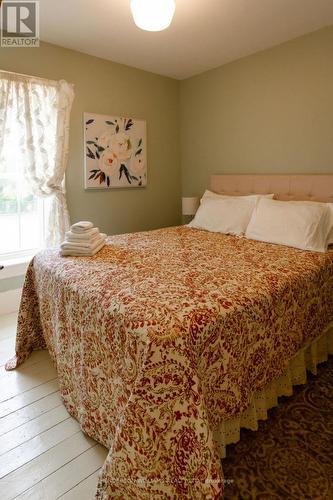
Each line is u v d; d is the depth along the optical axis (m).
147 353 1.09
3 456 1.43
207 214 3.18
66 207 3.10
